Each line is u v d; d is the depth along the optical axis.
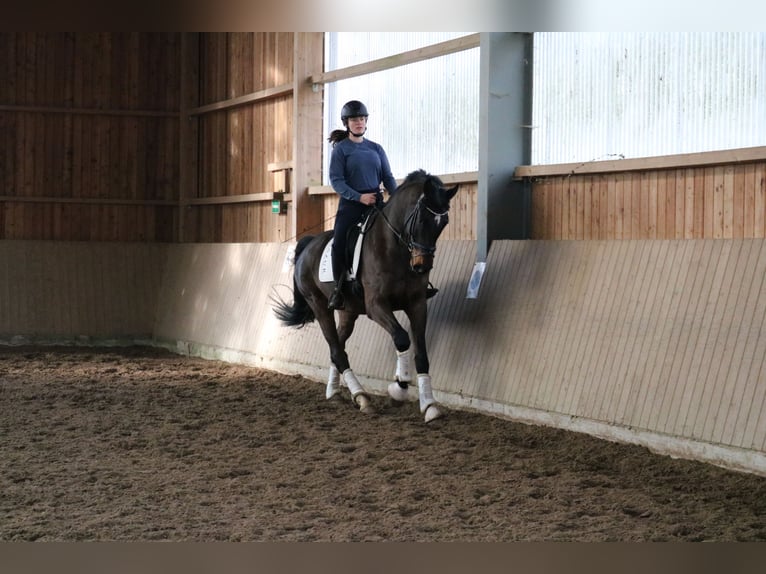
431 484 5.72
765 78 6.59
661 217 7.42
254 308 12.24
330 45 11.68
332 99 11.64
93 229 14.92
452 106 9.53
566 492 5.51
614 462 6.26
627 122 7.66
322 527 4.84
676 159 7.13
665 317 6.69
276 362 11.24
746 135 6.73
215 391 9.62
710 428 6.05
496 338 8.12
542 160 8.47
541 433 7.16
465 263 8.84
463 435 7.25
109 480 5.85
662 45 7.35
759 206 6.66
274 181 12.82
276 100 12.84
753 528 4.74
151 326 14.67
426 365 7.70
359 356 9.70
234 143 13.90
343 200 8.09
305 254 8.84
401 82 10.28
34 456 6.53
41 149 14.67
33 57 14.59
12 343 14.10
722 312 6.29
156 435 7.28
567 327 7.48
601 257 7.43
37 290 14.36
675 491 5.54
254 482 5.81
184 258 14.45
